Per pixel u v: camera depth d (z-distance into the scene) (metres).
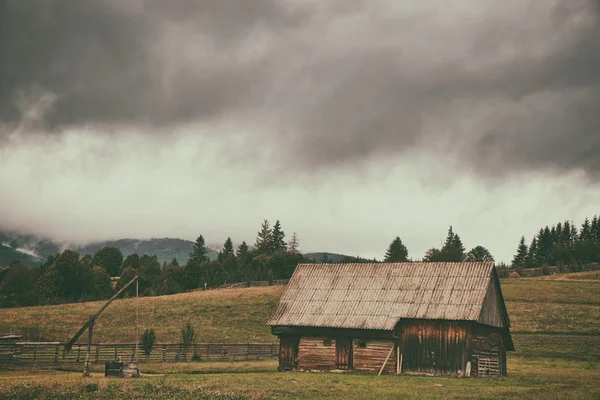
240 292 123.00
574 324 87.69
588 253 193.50
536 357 70.44
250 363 63.03
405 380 44.91
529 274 153.75
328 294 57.50
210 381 40.66
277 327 56.72
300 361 55.25
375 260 198.38
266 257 179.75
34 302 136.75
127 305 113.38
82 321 100.50
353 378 46.09
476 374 50.75
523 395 35.81
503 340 58.72
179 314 105.00
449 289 53.78
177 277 158.00
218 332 93.88
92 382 37.62
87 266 156.62
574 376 49.38
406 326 52.62
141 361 62.72
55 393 32.75
